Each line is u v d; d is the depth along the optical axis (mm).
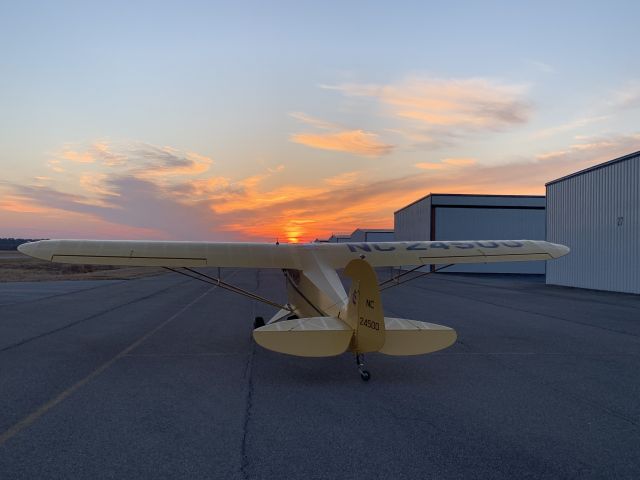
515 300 17531
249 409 5336
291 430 4680
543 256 9375
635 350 8750
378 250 9320
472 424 4863
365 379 6555
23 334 10250
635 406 5484
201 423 4883
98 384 6391
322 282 7914
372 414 5172
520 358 8086
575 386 6324
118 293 19562
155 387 6250
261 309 14641
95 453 4121
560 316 13281
